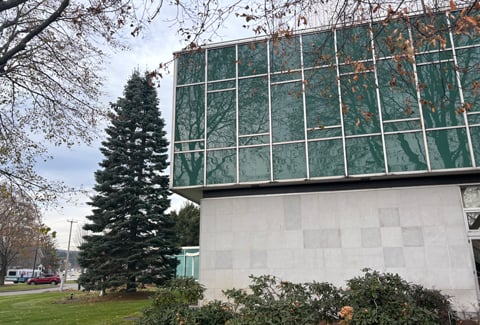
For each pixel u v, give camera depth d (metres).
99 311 15.59
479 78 11.48
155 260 21.45
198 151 13.77
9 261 49.47
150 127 24.08
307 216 12.87
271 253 12.86
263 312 7.08
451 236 11.58
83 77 10.09
